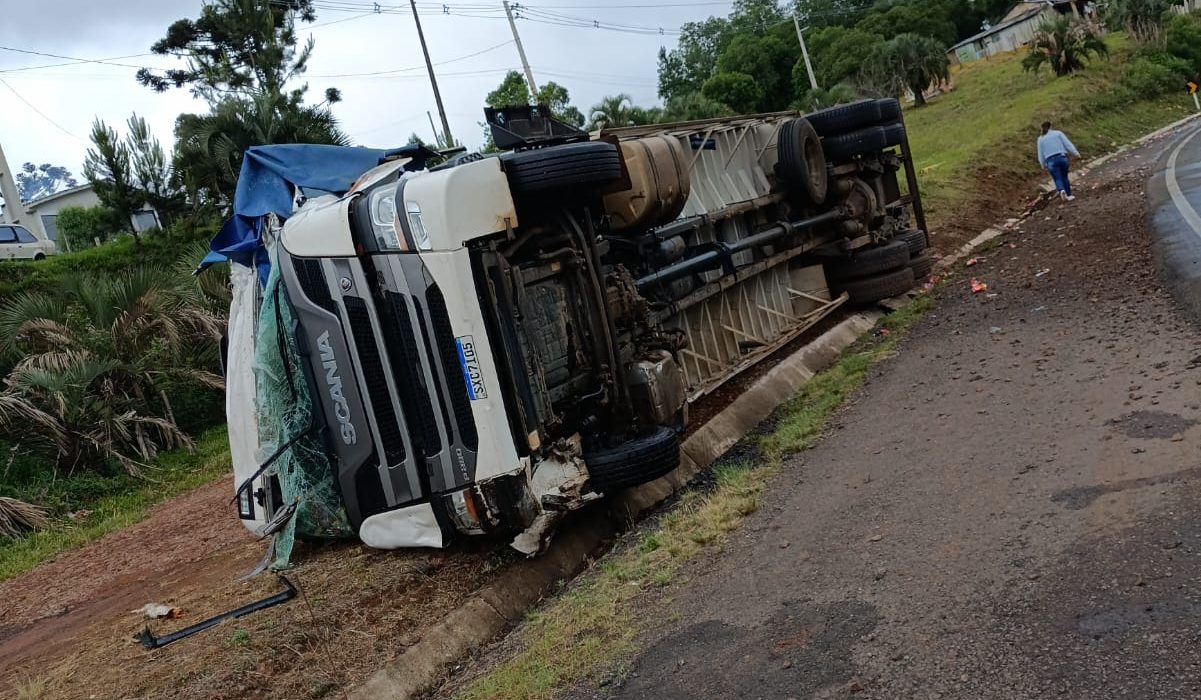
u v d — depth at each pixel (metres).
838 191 13.85
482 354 6.49
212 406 16.62
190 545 10.01
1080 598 4.17
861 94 44.34
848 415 8.73
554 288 7.32
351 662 6.00
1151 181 18.72
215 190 21.31
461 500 6.68
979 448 6.59
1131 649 3.70
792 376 11.38
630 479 7.17
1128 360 7.54
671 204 9.20
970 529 5.27
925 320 12.12
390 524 7.08
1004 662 3.89
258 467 7.98
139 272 16.58
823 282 13.88
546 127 8.72
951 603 4.50
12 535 11.95
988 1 77.88
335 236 6.79
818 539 5.85
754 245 12.03
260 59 30.20
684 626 5.22
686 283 10.78
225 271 18.05
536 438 6.68
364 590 6.82
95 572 9.75
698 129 11.48
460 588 6.85
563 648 5.47
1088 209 17.28
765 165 13.14
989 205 21.58
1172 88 41.94
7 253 27.11
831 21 84.75
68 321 15.68
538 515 6.71
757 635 4.83
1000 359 8.88
